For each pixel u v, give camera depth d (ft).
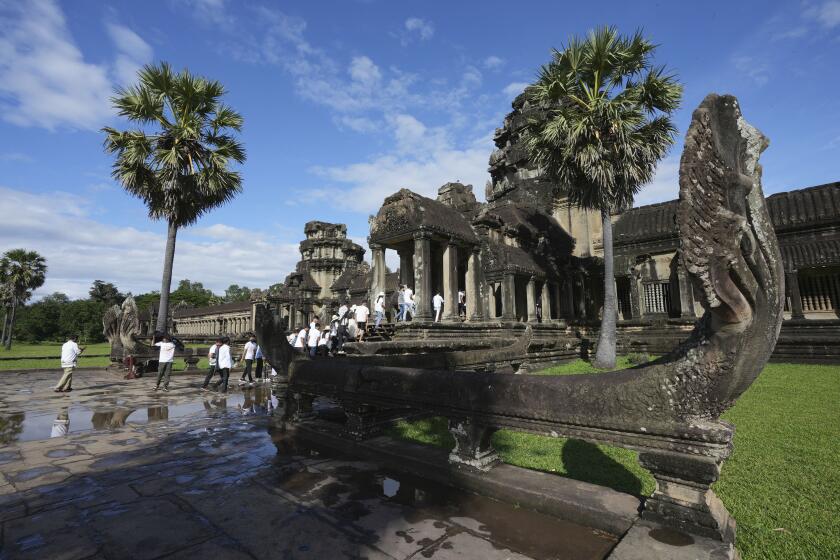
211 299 307.78
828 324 53.11
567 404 10.84
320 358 23.43
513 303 57.36
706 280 7.77
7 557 9.36
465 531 10.30
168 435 21.49
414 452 15.19
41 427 24.21
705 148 7.96
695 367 8.93
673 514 9.10
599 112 47.70
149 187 61.98
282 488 13.33
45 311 266.57
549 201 88.28
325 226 157.89
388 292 105.40
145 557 9.32
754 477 14.70
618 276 77.56
